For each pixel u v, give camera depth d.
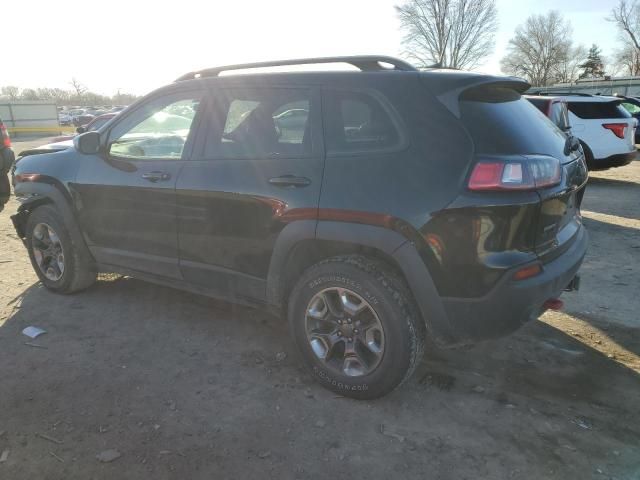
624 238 6.41
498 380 3.18
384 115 2.75
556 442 2.62
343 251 2.95
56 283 4.33
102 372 3.21
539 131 2.94
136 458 2.47
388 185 2.65
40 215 4.23
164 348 3.53
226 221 3.21
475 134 2.56
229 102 3.29
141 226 3.67
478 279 2.53
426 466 2.44
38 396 2.94
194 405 2.88
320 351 3.01
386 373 2.78
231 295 3.40
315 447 2.56
